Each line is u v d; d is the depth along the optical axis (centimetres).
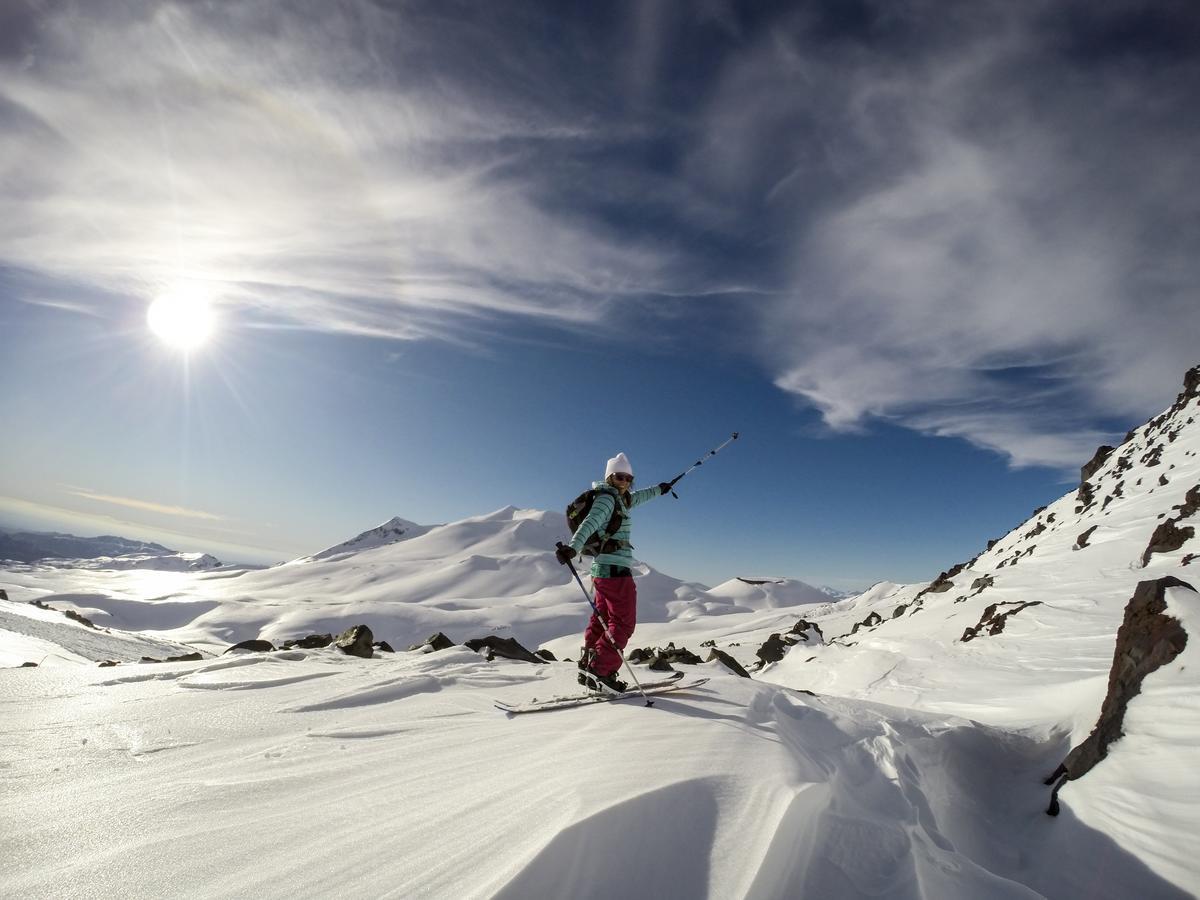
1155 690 344
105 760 242
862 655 1820
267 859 150
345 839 160
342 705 353
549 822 162
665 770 209
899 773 308
